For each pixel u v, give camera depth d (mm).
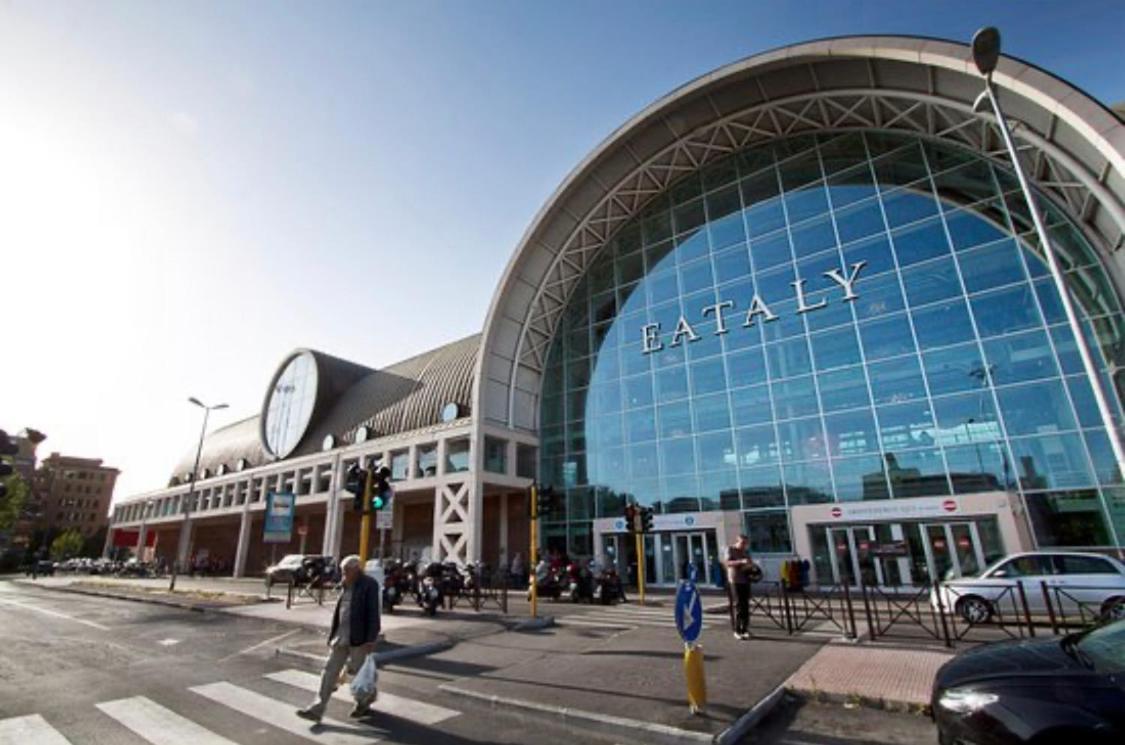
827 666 7871
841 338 22469
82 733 5863
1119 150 15055
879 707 6234
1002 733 3857
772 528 22156
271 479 42688
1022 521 16922
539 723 6152
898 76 21953
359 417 39719
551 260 32875
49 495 109438
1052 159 18672
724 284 27234
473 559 26250
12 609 19422
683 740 5289
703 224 29328
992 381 18703
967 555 17703
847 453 21047
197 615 16984
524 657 9469
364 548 11562
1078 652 4422
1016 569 12078
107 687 7906
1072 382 17359
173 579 25953
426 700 7141
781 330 24328
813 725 5793
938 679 4750
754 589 20609
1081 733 3578
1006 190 20469
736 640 10297
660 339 28703
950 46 19000
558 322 34312
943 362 19844
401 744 5484
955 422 19031
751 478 23297
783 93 25500
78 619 16219
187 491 53250
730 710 5965
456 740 5605
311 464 38562
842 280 23141
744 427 24172
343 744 5488
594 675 7855
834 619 12055
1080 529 16156
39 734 5852
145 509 60062
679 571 24328
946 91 20859
